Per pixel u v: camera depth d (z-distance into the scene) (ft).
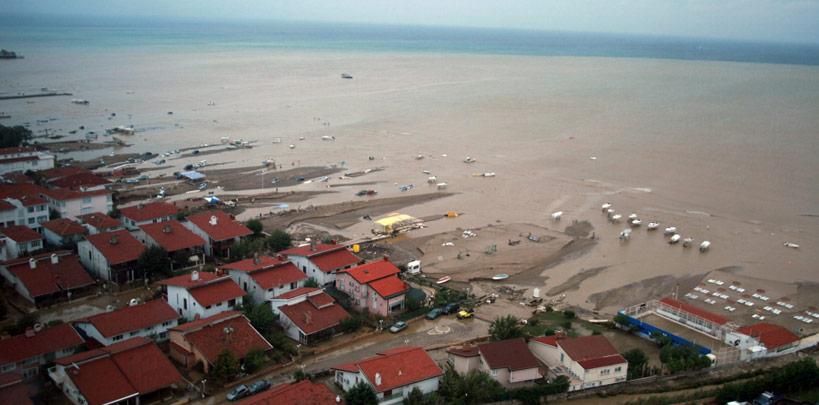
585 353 261.44
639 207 520.83
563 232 465.06
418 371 246.88
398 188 567.59
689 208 519.19
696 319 309.83
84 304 327.26
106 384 234.58
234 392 246.88
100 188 487.61
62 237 386.32
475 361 262.06
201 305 298.15
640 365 267.59
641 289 372.38
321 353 287.89
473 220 488.44
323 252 361.30
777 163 654.53
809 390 252.62
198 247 388.78
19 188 451.53
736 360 279.49
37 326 273.75
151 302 297.53
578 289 372.17
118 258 348.18
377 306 326.44
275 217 485.15
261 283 325.21
